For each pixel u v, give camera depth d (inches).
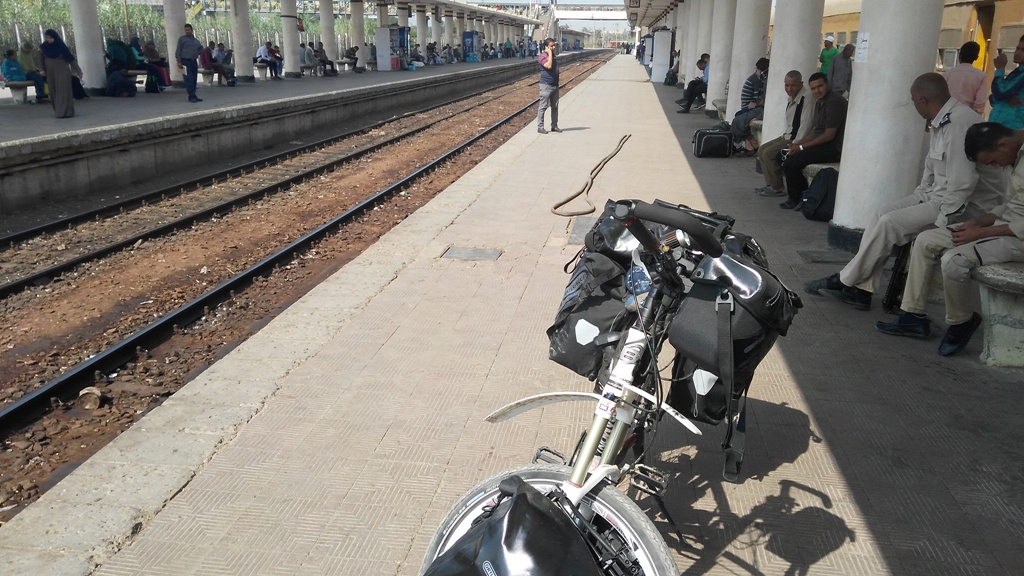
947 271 187.5
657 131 698.2
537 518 74.4
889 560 121.0
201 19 1904.5
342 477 144.6
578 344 110.4
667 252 90.7
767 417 165.6
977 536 126.7
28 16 1358.3
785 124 436.8
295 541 126.6
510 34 4089.6
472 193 418.6
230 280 284.2
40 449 174.2
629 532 81.3
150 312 261.7
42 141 418.3
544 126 737.0
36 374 213.2
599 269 109.7
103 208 403.5
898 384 180.7
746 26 621.0
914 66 262.1
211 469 147.7
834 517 131.5
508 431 160.2
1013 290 176.6
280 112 698.2
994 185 202.2
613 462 86.4
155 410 170.9
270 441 157.6
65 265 305.4
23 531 129.3
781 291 97.0
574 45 5841.5
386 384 183.0
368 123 864.9
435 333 214.8
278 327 220.2
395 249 304.0
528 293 249.6
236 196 459.2
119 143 481.7
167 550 124.6
